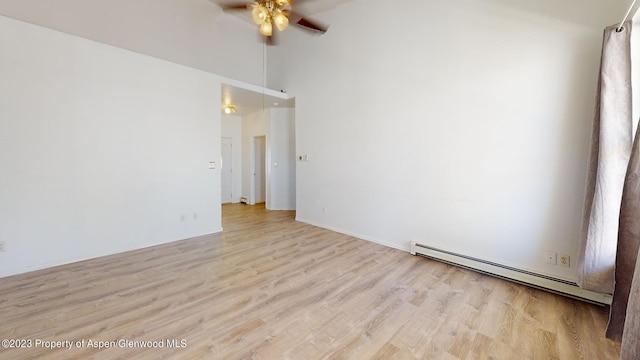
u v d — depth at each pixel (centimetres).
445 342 183
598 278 206
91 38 373
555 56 248
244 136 752
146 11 419
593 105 232
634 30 204
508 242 281
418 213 350
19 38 274
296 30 511
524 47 263
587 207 219
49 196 298
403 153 362
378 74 385
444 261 318
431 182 336
